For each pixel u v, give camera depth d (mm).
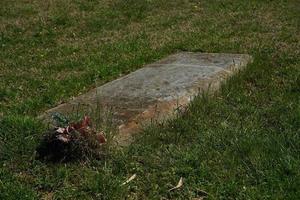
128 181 4328
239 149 4695
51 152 4691
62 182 4367
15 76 7715
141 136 5051
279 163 4430
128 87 6523
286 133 5004
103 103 5922
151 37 10039
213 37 9805
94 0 13641
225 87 6520
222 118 5570
